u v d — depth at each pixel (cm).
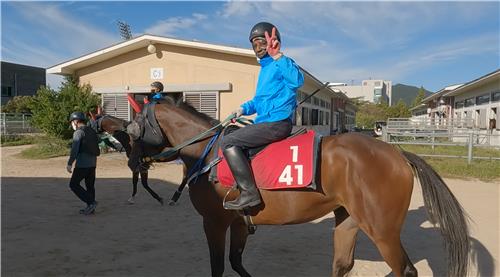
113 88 1633
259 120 320
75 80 1695
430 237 549
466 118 2541
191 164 355
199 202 341
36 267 433
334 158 304
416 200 788
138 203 747
